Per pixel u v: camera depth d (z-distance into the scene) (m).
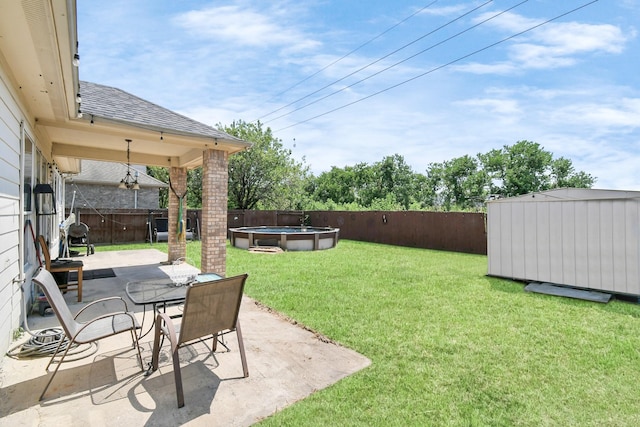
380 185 38.44
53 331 3.91
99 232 13.47
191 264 8.98
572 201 6.36
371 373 3.21
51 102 4.27
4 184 3.43
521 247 7.01
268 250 12.04
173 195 9.18
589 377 3.21
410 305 5.35
